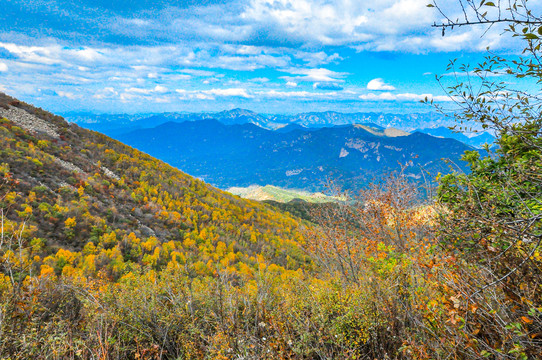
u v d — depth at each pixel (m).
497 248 2.03
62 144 46.75
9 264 2.84
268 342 3.20
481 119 2.29
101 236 24.41
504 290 2.08
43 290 3.53
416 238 4.26
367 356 3.24
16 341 2.45
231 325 3.65
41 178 31.19
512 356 1.74
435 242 2.69
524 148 2.59
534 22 1.68
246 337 3.37
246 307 4.13
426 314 2.57
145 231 33.41
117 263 17.50
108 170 47.22
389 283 3.76
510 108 2.26
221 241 37.41
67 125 55.53
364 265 5.96
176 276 5.05
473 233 2.13
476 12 1.81
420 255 3.44
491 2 1.74
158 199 45.03
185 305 4.23
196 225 41.09
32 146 37.56
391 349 3.14
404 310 3.31
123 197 39.94
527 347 1.65
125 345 3.62
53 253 19.14
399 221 4.67
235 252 35.59
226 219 47.97
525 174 2.19
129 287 4.74
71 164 40.91
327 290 4.48
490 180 2.92
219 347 3.40
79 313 4.07
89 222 26.34
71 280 4.57
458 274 2.24
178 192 53.75
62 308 3.82
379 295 3.54
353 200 5.90
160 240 32.84
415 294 3.29
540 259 1.91
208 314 4.27
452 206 2.80
